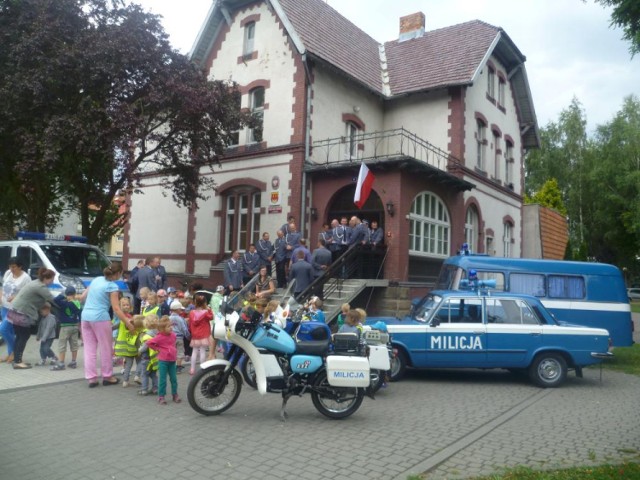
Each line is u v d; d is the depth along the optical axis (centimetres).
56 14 1408
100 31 1434
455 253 1895
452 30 2277
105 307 845
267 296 1152
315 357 694
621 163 4178
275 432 630
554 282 1262
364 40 2347
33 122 1427
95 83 1405
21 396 762
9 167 1709
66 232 3656
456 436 631
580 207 4588
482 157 2194
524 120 2612
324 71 1842
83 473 489
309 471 507
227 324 691
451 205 1898
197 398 706
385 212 1612
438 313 986
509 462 545
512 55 2378
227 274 1462
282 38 1830
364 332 808
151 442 581
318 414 719
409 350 967
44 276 938
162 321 745
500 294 1001
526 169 4866
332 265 1396
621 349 1491
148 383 842
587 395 892
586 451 585
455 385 959
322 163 1814
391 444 595
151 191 2202
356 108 1986
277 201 1770
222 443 584
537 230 2619
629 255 4741
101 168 1557
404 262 1600
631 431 667
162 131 1844
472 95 2097
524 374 1095
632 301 4969
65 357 1048
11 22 1436
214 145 1602
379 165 1602
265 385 669
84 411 696
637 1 688
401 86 2094
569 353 956
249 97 1906
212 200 1973
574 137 4619
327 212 1747
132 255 2241
